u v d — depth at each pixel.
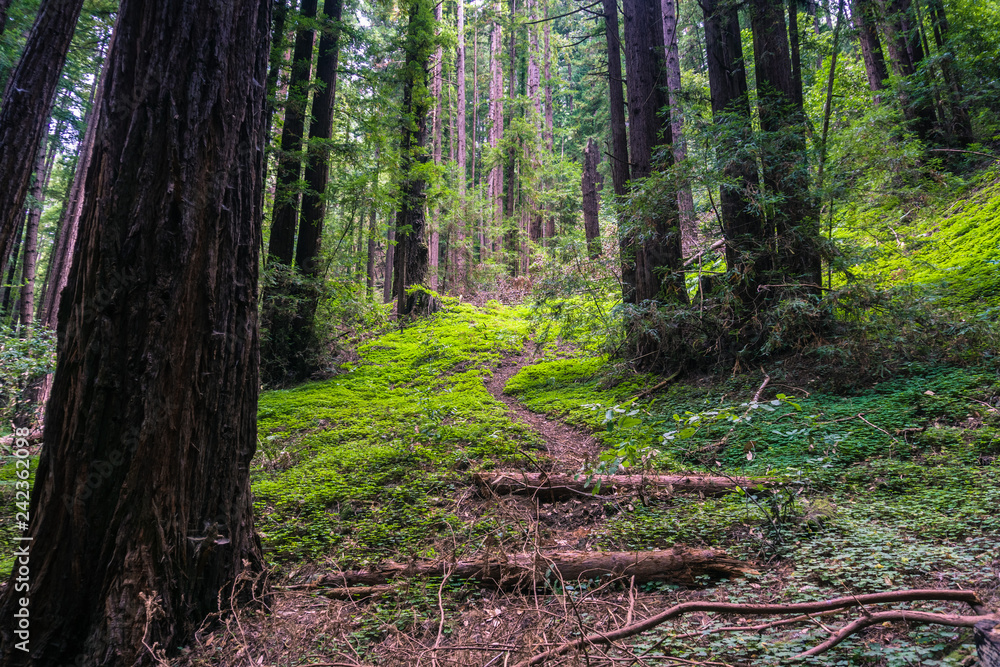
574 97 34.25
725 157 7.53
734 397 7.20
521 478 5.46
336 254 13.38
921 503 3.99
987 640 1.86
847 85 12.61
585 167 16.70
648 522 4.38
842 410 5.91
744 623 2.79
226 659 2.85
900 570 3.02
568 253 10.60
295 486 5.90
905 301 6.62
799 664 2.33
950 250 8.70
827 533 3.74
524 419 8.48
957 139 11.06
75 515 2.85
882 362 6.49
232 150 3.41
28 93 5.35
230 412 3.40
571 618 2.70
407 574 3.81
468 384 11.00
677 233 8.62
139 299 3.00
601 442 6.89
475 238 29.69
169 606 2.95
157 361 3.01
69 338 2.98
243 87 3.50
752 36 8.80
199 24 3.23
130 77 3.12
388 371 12.77
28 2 9.89
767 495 4.59
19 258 23.06
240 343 3.48
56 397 2.96
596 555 3.60
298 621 3.16
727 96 8.35
